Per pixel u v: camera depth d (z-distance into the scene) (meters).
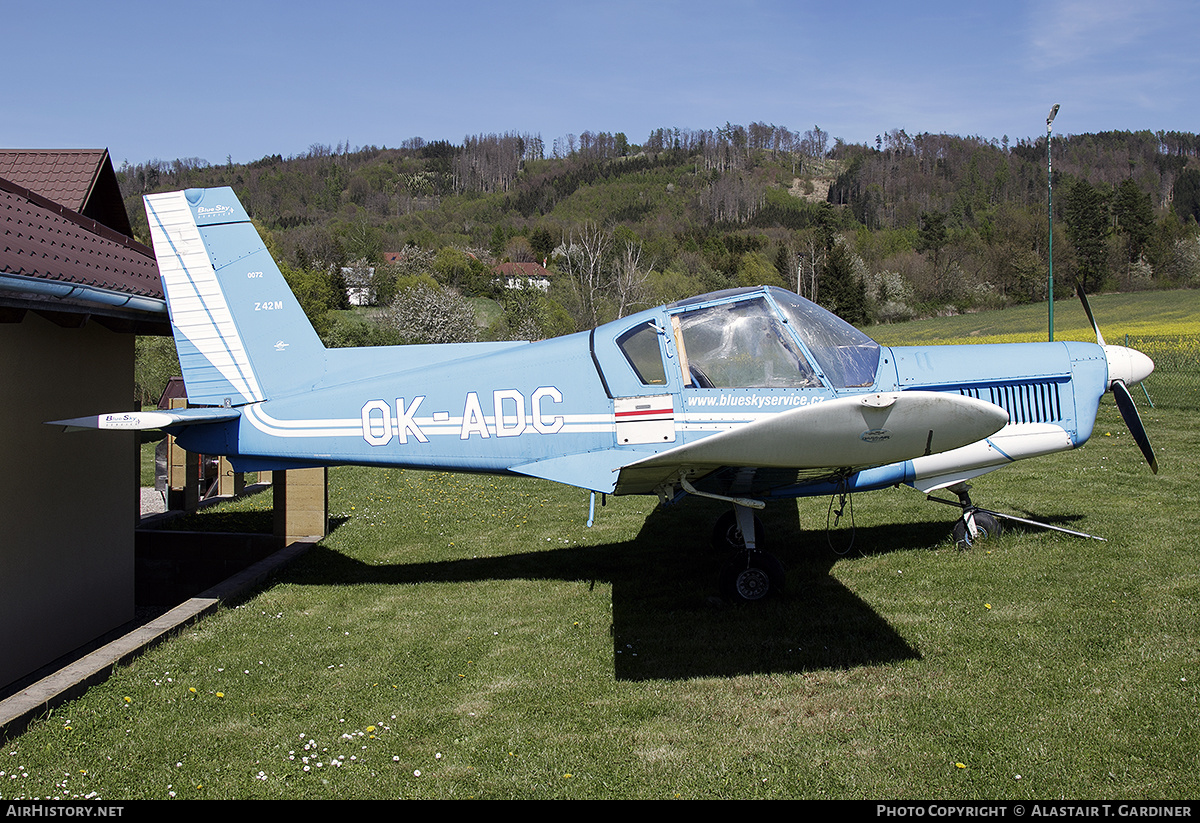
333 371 5.60
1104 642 4.12
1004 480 8.58
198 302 5.50
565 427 5.30
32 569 5.24
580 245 50.50
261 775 3.28
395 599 5.64
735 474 5.11
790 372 5.20
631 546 6.91
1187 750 3.10
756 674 4.08
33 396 5.25
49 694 3.87
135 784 3.22
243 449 5.52
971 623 4.52
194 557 7.40
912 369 5.51
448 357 5.64
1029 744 3.22
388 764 3.35
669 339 5.21
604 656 4.43
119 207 8.48
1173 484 7.98
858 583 5.38
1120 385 5.99
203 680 4.26
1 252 4.28
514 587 5.83
